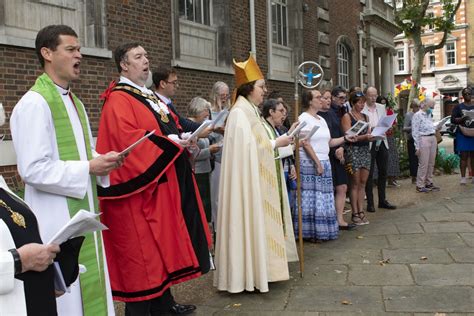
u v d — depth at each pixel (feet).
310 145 18.74
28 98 8.38
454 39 128.98
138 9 24.62
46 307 6.34
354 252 17.80
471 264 15.76
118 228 10.72
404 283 14.43
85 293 8.64
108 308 9.25
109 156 8.53
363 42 57.26
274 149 14.79
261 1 35.63
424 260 16.44
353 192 21.70
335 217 19.69
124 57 11.29
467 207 24.47
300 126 15.08
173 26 26.84
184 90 27.96
